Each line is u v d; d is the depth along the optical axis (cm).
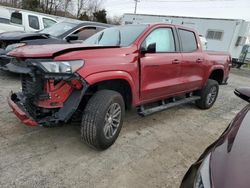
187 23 2039
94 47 297
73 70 260
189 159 318
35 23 882
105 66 287
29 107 277
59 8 3594
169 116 477
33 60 258
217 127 448
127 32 372
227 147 163
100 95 293
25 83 294
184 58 429
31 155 288
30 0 2964
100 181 255
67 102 271
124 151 319
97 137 288
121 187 249
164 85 394
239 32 1883
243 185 128
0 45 593
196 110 539
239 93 268
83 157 295
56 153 297
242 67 2156
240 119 206
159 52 382
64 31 635
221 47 1891
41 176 253
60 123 276
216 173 141
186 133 402
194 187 149
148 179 267
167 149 338
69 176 258
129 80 320
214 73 574
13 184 237
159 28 384
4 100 454
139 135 372
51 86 266
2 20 802
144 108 388
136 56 331
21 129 348
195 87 491
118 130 322
